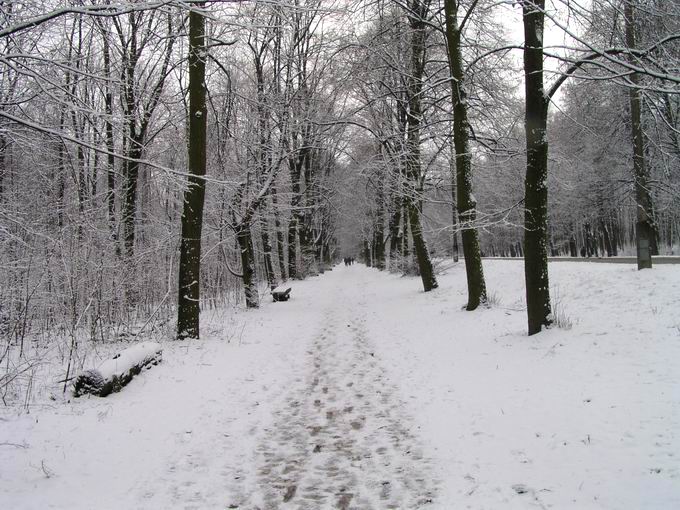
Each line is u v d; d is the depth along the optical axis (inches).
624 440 185.2
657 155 537.3
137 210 618.5
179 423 238.2
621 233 1820.9
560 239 1780.3
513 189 720.3
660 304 356.8
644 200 502.9
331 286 1069.8
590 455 179.9
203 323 504.4
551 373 268.7
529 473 176.4
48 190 477.4
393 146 687.1
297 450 214.2
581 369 264.2
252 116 651.5
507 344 343.6
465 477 180.4
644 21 305.6
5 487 172.7
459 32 484.7
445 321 478.9
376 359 373.4
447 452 202.7
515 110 585.0
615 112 723.4
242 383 309.0
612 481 161.8
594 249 1676.9
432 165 703.7
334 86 717.9
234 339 437.1
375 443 218.2
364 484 181.8
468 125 507.2
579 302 432.8
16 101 219.5
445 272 930.1
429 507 162.4
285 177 832.3
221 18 216.5
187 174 206.8
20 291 373.4
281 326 521.0
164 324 447.5
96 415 240.8
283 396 289.3
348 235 2620.6
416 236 715.4
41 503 163.5
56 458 196.5
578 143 879.1
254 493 177.2
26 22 169.5
